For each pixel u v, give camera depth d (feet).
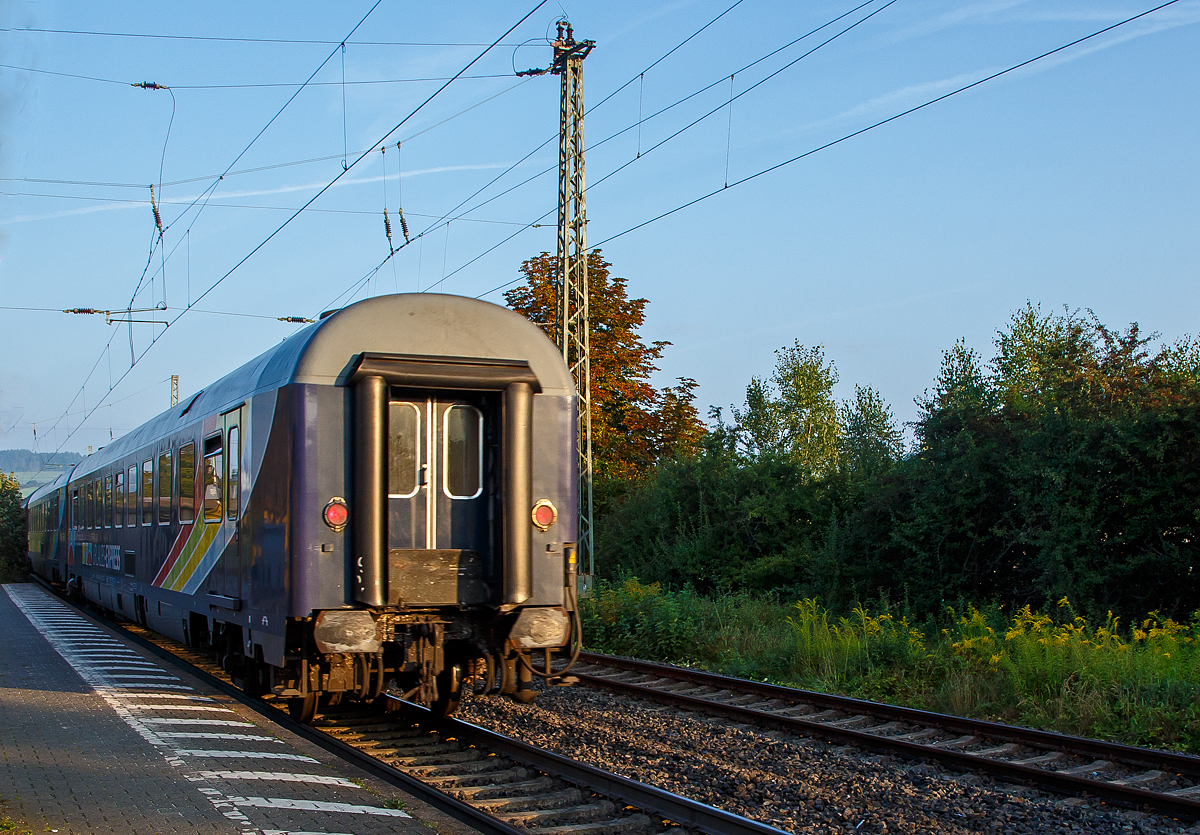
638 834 19.94
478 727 28.14
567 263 60.44
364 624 25.34
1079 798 22.35
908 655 39.58
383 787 22.21
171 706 30.91
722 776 24.12
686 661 48.03
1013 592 50.98
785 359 120.06
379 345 26.22
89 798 19.54
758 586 65.31
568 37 60.39
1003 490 51.85
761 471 70.90
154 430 45.11
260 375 28.99
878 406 80.69
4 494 146.61
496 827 19.24
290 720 30.12
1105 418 48.24
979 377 59.82
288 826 18.11
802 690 35.22
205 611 34.27
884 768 25.00
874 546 57.82
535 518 27.22
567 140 60.59
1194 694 30.14
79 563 67.41
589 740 28.32
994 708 32.83
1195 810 20.62
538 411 27.61
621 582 66.69
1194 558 44.86
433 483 26.78
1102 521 47.55
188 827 17.71
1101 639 38.47
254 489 28.32
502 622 27.09
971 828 20.35
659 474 77.92
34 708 29.78
